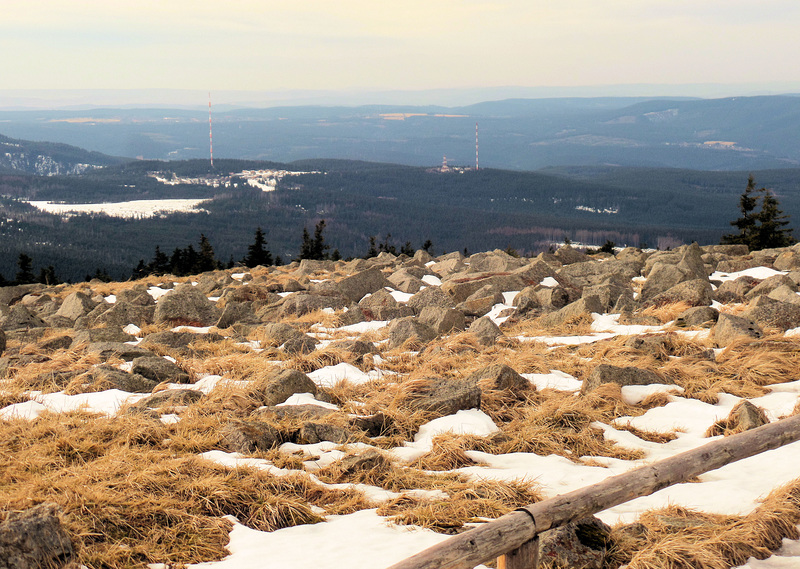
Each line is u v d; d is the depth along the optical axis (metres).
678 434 8.93
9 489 6.17
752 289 19.11
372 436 8.72
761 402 9.99
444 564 3.70
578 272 24.59
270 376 10.34
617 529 5.46
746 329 13.23
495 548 3.96
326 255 96.25
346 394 10.22
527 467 7.53
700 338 13.92
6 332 16.97
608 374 10.46
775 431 5.98
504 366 10.50
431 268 27.39
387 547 5.20
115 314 18.38
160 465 6.65
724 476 7.01
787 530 5.57
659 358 12.30
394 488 6.84
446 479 7.04
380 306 19.19
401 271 23.80
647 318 16.17
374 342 15.52
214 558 5.17
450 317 16.39
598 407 9.77
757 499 6.15
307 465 7.33
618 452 8.15
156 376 11.26
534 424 8.97
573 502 4.51
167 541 5.37
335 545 5.30
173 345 14.59
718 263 25.50
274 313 19.88
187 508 5.90
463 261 27.42
